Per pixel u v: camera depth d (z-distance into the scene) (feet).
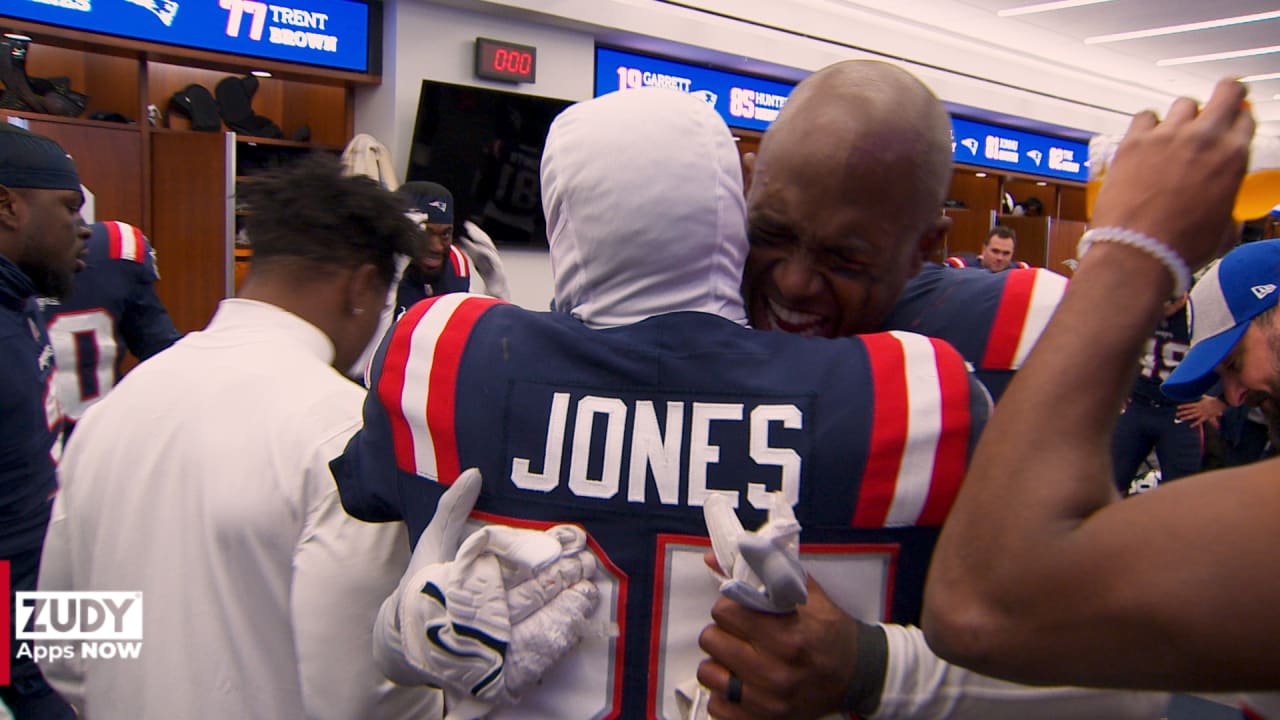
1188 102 1.95
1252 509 1.57
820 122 2.46
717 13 23.00
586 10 20.34
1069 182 34.94
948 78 28.76
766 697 2.14
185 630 3.68
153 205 16.71
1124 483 12.03
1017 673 1.77
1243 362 3.42
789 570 2.04
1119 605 1.64
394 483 2.69
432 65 19.08
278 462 3.59
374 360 2.75
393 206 4.25
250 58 17.12
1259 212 3.02
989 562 1.77
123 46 15.64
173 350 4.13
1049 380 1.81
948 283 2.92
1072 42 31.53
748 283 2.75
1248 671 1.57
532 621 2.29
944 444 2.23
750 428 2.31
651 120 2.43
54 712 5.69
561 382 2.45
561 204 2.58
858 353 2.35
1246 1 26.23
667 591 2.33
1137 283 1.82
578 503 2.39
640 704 2.34
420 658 2.34
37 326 6.39
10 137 6.34
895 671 2.14
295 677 3.67
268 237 4.15
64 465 4.05
